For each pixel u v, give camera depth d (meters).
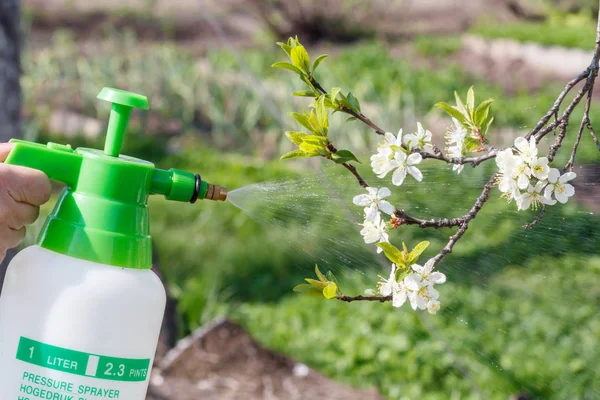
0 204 1.06
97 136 5.44
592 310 2.82
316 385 2.69
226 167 4.92
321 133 1.13
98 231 1.06
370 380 2.83
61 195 1.08
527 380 2.74
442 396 2.75
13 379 1.06
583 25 8.60
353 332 3.08
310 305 3.34
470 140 1.16
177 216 4.23
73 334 1.05
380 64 6.86
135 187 1.07
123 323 1.06
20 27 2.50
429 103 5.77
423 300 1.11
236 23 8.47
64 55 6.32
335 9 7.99
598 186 2.41
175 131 5.59
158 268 3.06
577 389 2.68
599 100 5.06
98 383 1.05
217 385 2.59
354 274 3.40
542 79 6.74
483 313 2.96
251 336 2.87
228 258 3.76
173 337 2.93
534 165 1.11
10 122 2.49
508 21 8.86
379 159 1.13
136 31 8.11
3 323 1.07
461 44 7.63
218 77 6.10
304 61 1.16
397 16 8.63
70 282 1.05
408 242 2.17
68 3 8.71
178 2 8.88
